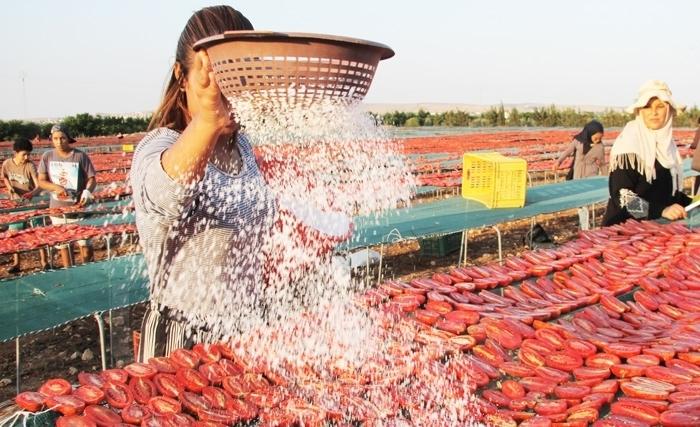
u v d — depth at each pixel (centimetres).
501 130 4972
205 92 186
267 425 214
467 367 263
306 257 306
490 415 231
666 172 614
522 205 936
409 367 256
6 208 1069
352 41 165
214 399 228
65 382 230
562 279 390
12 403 222
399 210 891
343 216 330
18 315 479
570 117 5775
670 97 583
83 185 961
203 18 231
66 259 885
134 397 227
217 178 252
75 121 4934
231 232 260
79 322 731
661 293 374
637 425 221
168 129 238
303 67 163
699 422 214
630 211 604
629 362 268
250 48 161
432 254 997
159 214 228
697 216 600
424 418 226
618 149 612
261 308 289
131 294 539
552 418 229
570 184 1154
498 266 414
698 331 306
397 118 6253
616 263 432
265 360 254
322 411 222
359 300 323
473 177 969
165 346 271
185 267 256
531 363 274
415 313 315
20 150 1075
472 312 318
